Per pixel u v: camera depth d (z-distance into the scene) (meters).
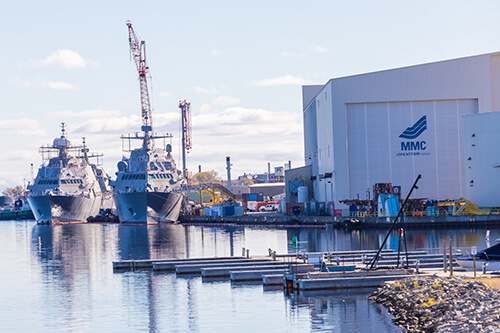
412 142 138.62
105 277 71.56
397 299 49.44
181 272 71.62
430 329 41.06
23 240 137.12
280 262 70.75
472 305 42.44
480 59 137.25
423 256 71.62
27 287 66.81
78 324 49.78
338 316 48.16
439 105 138.88
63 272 77.88
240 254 91.88
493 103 138.62
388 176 138.62
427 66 137.75
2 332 48.00
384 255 74.25
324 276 58.50
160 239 126.81
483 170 125.94
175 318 50.38
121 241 125.25
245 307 52.84
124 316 51.72
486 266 59.97
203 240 119.06
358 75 137.88
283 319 48.31
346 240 104.25
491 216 118.50
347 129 138.38
